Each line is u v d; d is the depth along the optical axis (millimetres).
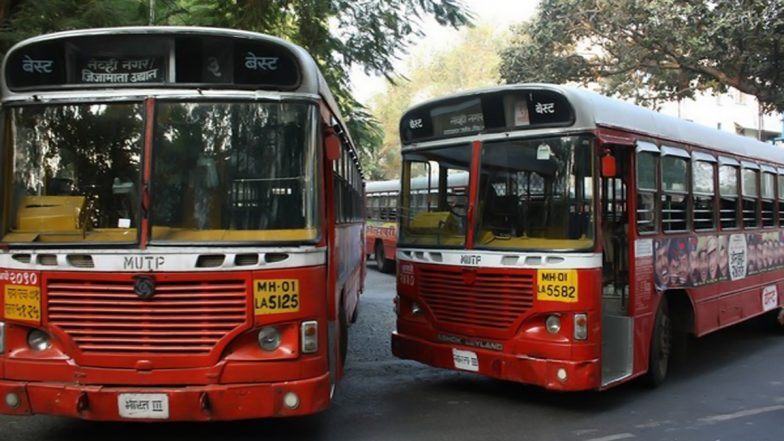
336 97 12398
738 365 8914
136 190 4887
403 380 7957
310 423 6172
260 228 4895
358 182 11633
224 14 10148
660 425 6219
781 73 19000
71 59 5020
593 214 6191
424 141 7441
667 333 7809
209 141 4938
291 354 4832
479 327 6645
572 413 6590
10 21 7625
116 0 8578
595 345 6125
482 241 6711
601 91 25438
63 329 4770
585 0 21688
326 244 5262
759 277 10180
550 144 6441
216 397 4691
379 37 11906
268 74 5066
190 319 4715
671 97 23453
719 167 8969
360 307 13891
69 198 4918
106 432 5773
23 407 4809
